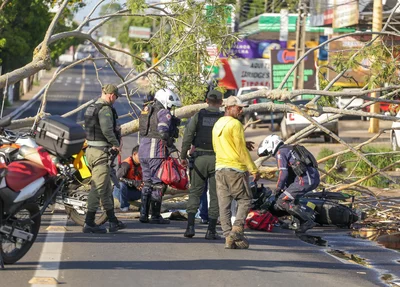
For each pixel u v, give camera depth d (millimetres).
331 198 17641
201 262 12281
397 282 11531
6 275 10547
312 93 18922
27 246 11133
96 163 14734
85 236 14406
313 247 14617
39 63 19281
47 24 71188
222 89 20984
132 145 42156
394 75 20156
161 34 21422
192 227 14844
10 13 62875
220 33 20812
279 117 55875
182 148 14938
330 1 56281
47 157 10742
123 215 17750
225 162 13727
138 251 13031
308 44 69438
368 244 15141
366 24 51312
